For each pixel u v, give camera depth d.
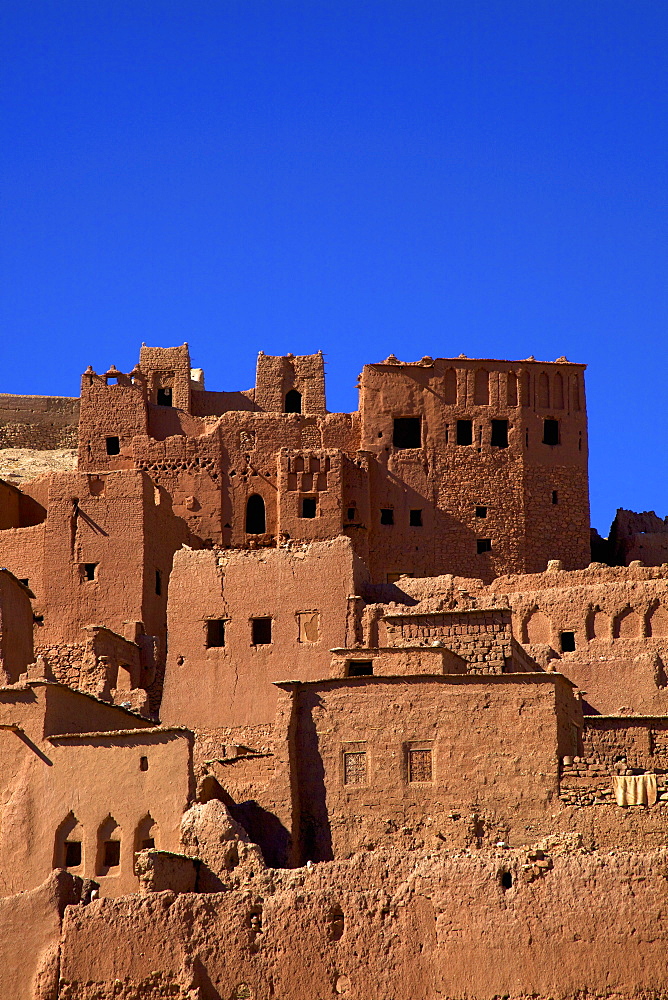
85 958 59.12
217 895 59.53
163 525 97.19
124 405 108.69
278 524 103.06
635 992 55.41
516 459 107.75
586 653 83.88
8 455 126.56
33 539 94.88
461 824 67.19
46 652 83.12
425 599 85.94
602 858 57.19
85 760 67.00
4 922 60.41
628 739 69.12
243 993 58.12
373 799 68.44
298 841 68.56
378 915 58.25
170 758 66.25
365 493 105.06
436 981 57.03
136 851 65.50
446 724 68.56
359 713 69.56
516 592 88.19
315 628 83.81
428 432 107.75
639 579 89.06
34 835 66.38
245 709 83.12
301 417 108.12
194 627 85.00
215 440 107.12
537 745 67.56
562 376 110.06
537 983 56.12
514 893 57.25
